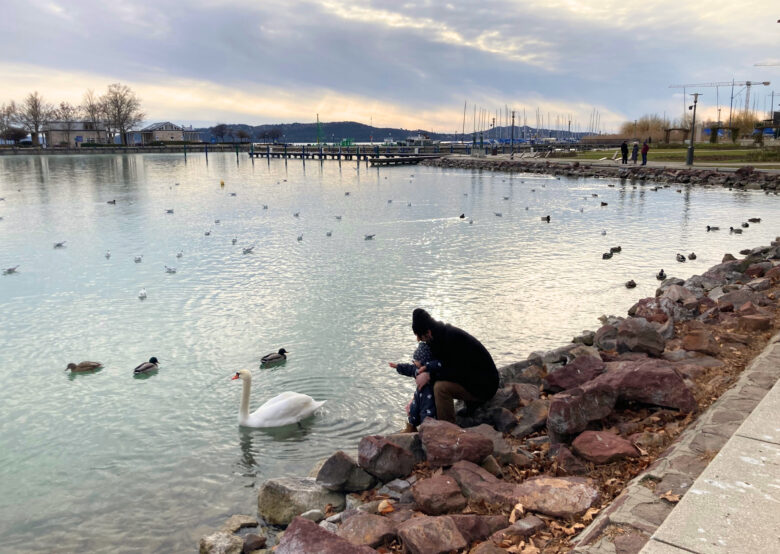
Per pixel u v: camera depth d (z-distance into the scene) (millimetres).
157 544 6438
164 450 8555
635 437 6293
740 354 8633
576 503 4992
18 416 9711
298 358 11898
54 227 29703
